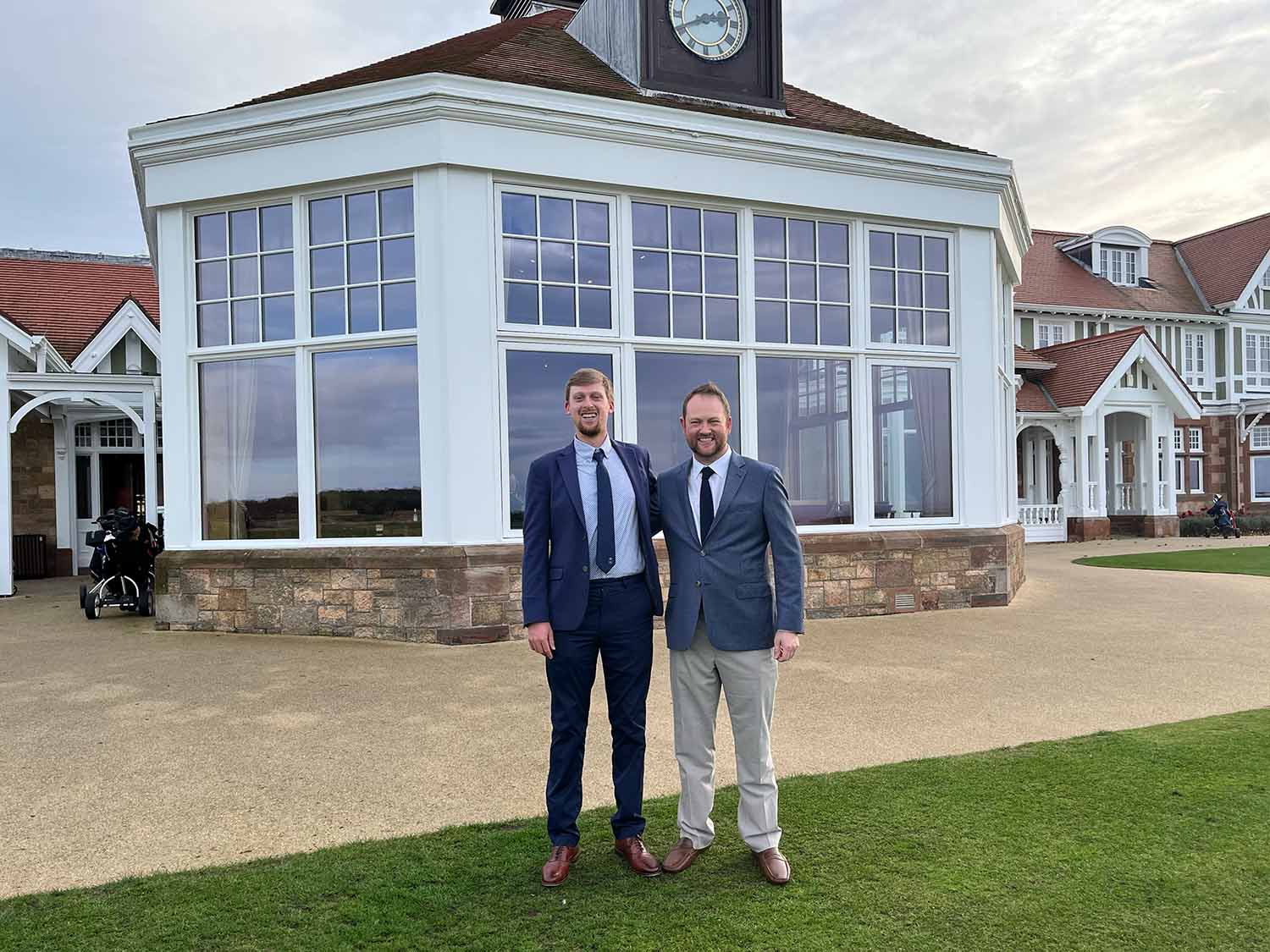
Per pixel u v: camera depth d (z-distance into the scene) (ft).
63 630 27.99
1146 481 76.38
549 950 8.34
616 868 10.19
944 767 13.35
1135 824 10.99
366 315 26.25
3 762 14.33
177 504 27.48
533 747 14.83
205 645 24.39
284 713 17.08
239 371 27.55
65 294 54.65
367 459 26.25
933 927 8.65
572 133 26.07
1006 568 31.17
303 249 26.58
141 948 8.44
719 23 31.07
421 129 24.90
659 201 27.78
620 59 31.50
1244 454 90.58
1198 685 18.99
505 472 25.67
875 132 31.76
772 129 28.22
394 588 24.75
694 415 10.66
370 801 12.46
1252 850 10.19
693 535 10.52
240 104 29.91
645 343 27.32
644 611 10.57
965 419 31.55
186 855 10.71
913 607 29.66
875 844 10.57
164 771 13.80
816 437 29.86
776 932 8.61
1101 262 93.40
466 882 9.81
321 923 8.87
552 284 26.48
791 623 10.10
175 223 27.35
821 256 29.96
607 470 10.71
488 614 24.54
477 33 41.96
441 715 16.87
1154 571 44.47
